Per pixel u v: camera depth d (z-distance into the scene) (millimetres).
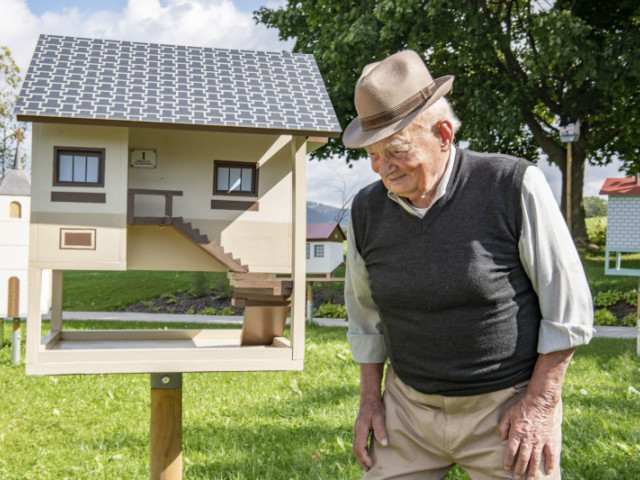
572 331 1899
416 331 2068
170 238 3133
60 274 3439
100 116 2582
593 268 16281
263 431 4855
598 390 5957
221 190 3064
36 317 2607
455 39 14383
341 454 4211
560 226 1948
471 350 2000
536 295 2021
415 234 2035
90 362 2568
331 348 8523
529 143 20266
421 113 1921
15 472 4102
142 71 2932
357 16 14336
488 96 14352
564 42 12992
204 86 2914
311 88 3059
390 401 2285
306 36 16484
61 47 2975
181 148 3023
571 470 3730
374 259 2174
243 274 2924
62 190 2764
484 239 1962
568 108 15477
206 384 6566
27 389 6516
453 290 1971
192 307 15609
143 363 2584
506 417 1998
